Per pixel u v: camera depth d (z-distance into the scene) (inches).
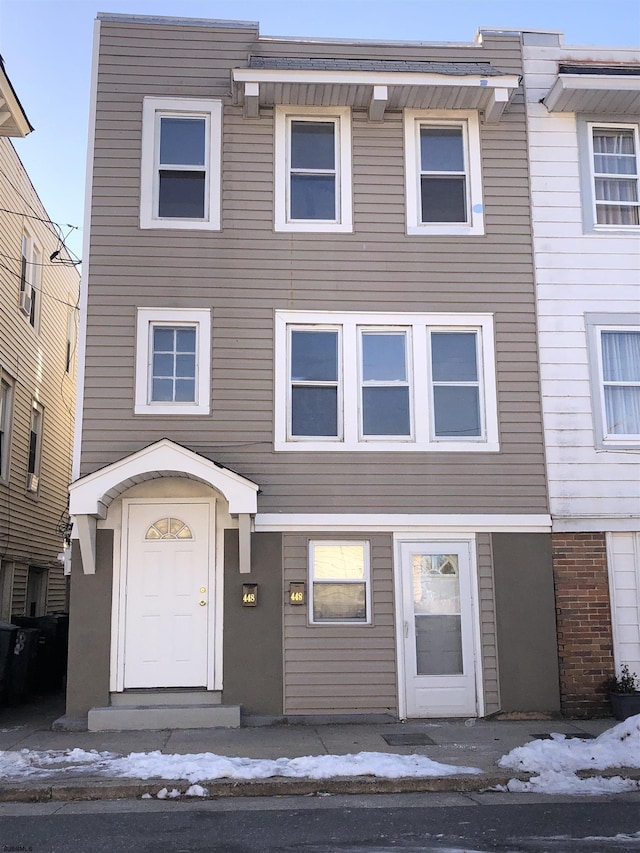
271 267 442.0
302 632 411.2
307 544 419.2
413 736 369.1
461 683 414.0
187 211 448.1
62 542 791.7
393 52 477.1
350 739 362.3
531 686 415.5
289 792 290.4
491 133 467.8
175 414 423.8
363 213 452.1
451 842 233.6
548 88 477.1
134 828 250.1
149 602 408.8
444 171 464.4
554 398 444.1
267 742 355.9
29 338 664.4
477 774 300.8
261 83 440.1
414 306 445.4
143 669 402.9
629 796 285.4
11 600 625.9
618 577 432.1
